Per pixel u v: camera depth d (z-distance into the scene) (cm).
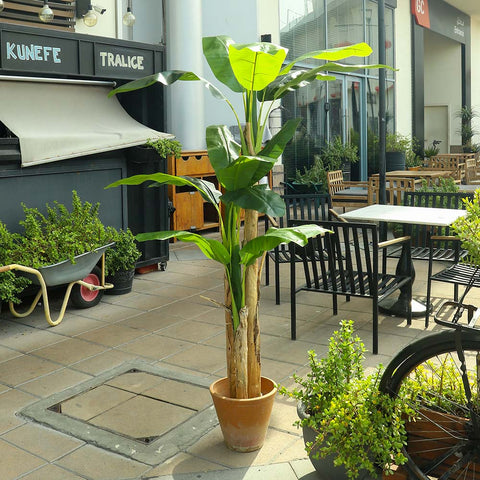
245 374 313
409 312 520
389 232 924
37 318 553
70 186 607
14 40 547
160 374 422
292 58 1279
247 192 292
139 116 693
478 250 309
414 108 1892
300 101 1305
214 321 540
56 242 526
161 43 1015
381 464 262
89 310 577
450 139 2525
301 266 737
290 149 1279
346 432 264
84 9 784
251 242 294
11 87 577
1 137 589
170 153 668
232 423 313
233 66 273
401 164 1436
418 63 1905
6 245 517
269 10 1189
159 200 711
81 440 336
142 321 542
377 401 264
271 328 516
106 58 627
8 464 312
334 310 549
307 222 476
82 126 607
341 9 1466
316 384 292
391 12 1733
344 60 1466
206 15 1102
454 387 283
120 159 655
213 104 1109
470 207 324
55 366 442
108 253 608
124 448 324
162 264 736
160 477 298
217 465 307
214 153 298
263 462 309
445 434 256
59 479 298
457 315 266
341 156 1396
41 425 353
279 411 364
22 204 543
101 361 450
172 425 349
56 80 604
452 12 2209
